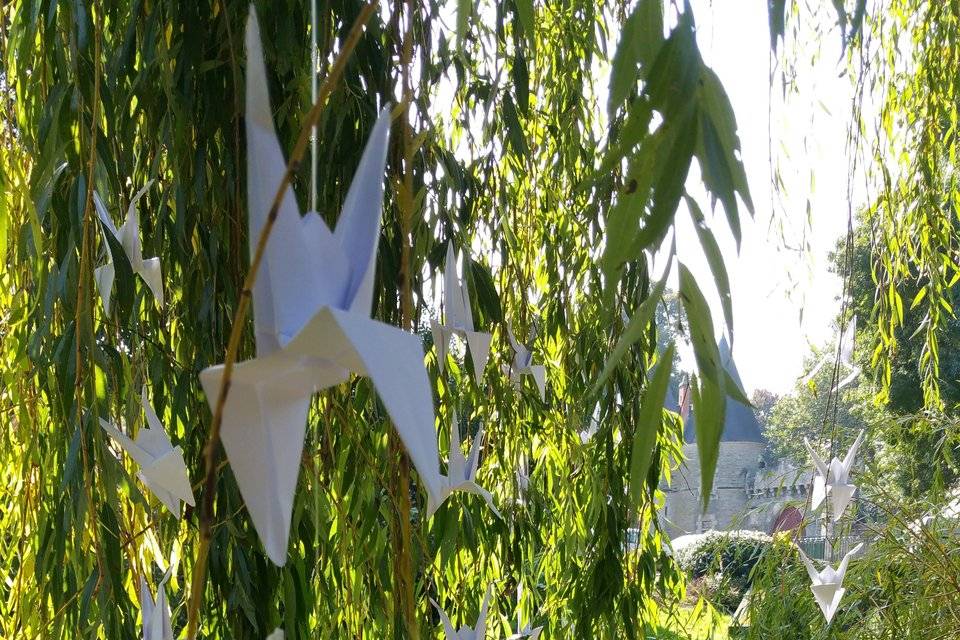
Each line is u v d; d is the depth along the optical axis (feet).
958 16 7.67
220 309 4.26
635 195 1.94
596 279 6.36
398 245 4.64
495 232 6.15
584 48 6.66
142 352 4.34
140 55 4.38
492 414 6.26
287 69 4.21
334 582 5.08
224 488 4.12
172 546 4.64
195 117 4.27
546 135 7.10
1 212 3.76
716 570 10.16
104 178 3.90
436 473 1.15
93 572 3.78
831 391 7.43
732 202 1.93
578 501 6.80
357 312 1.28
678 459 7.57
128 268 3.44
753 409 1.89
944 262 8.39
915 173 8.31
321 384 1.29
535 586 6.95
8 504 4.68
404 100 1.81
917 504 9.14
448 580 6.10
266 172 1.28
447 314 3.28
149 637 2.32
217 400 1.20
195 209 4.27
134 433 3.97
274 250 1.25
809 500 8.91
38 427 4.34
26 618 4.09
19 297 4.43
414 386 1.18
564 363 6.75
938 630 8.49
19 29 4.22
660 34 2.08
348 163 4.44
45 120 3.79
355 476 4.75
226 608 4.19
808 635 8.89
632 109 1.99
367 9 1.24
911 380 21.16
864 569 8.88
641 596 7.02
